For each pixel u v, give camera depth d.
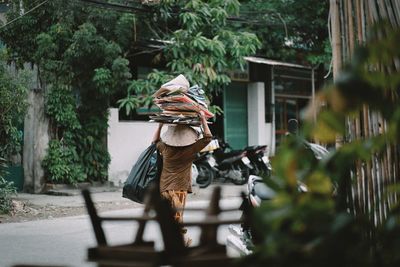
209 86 15.38
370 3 4.34
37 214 11.05
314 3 18.14
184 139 6.91
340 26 4.72
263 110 19.62
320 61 18.50
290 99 20.88
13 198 13.10
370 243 2.37
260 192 5.91
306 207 2.07
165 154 6.97
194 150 6.93
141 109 16.47
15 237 8.65
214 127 18.95
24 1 13.83
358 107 2.14
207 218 2.67
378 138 2.15
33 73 13.84
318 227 2.07
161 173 7.10
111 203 12.65
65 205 12.23
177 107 6.91
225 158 16.55
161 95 7.08
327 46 18.06
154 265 2.50
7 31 14.01
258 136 19.48
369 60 2.12
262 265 2.11
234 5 15.62
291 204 2.08
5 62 12.02
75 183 14.45
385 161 3.93
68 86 14.19
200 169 15.73
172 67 14.95
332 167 2.20
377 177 3.96
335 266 2.02
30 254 7.39
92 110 14.89
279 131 20.39
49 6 13.77
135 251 2.56
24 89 11.69
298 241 2.06
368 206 4.01
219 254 2.59
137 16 14.73
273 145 19.88
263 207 2.11
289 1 18.23
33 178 14.30
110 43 13.98
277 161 2.10
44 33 13.62
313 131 2.08
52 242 8.23
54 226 9.66
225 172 16.53
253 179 6.17
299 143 2.13
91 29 13.60
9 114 11.63
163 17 14.87
